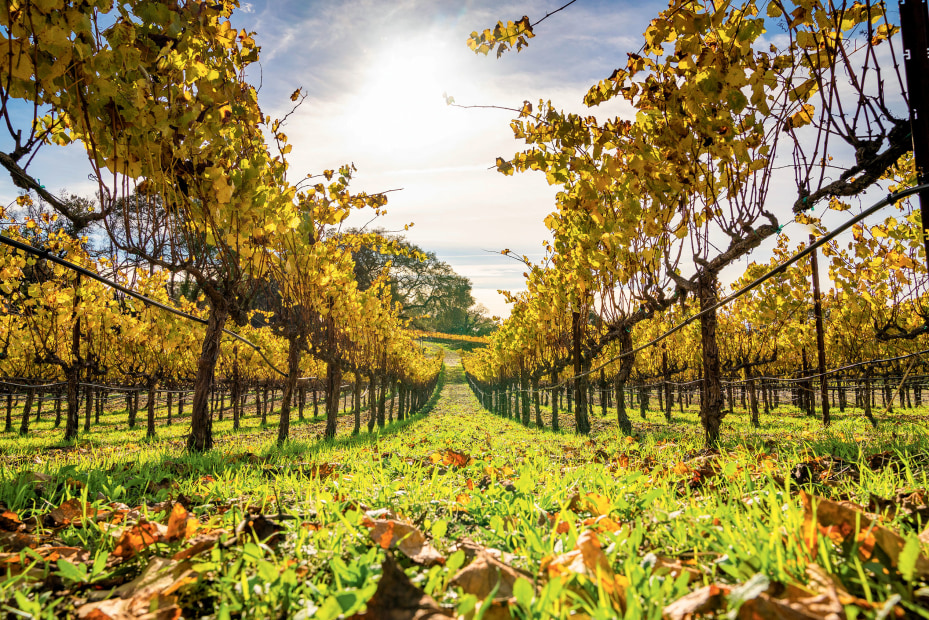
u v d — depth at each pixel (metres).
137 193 4.50
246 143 6.34
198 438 7.00
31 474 3.22
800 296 11.36
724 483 3.01
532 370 17.31
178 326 10.88
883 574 1.19
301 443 9.15
